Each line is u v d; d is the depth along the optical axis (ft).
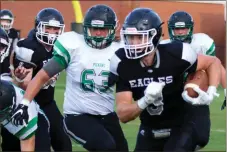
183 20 48.49
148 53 32.60
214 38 148.15
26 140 36.47
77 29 98.63
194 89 34.01
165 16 153.07
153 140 36.47
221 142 57.77
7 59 48.98
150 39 32.40
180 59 33.42
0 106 35.17
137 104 31.94
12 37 62.85
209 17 149.69
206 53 49.52
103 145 38.01
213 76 34.71
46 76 37.50
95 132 38.32
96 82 39.50
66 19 161.58
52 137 43.75
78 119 39.34
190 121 36.45
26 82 43.06
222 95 93.66
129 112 32.35
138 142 37.04
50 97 43.68
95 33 38.73
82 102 39.60
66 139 43.88
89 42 39.32
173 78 33.63
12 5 164.96
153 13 32.99
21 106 35.65
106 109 40.29
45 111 43.50
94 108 39.78
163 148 36.58
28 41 44.21
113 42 40.27
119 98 33.71
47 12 45.19
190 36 49.16
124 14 158.10
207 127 39.42
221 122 71.31
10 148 40.55
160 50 33.47
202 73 34.91
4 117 35.78
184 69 33.73
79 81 39.42
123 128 65.92
